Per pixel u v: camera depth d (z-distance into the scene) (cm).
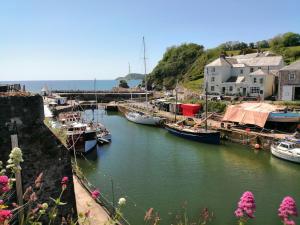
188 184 2077
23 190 858
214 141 3278
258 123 3300
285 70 4431
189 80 8506
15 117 857
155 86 9725
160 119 4450
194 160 2678
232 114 3653
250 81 5212
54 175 898
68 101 7006
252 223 1527
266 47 8956
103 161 2636
